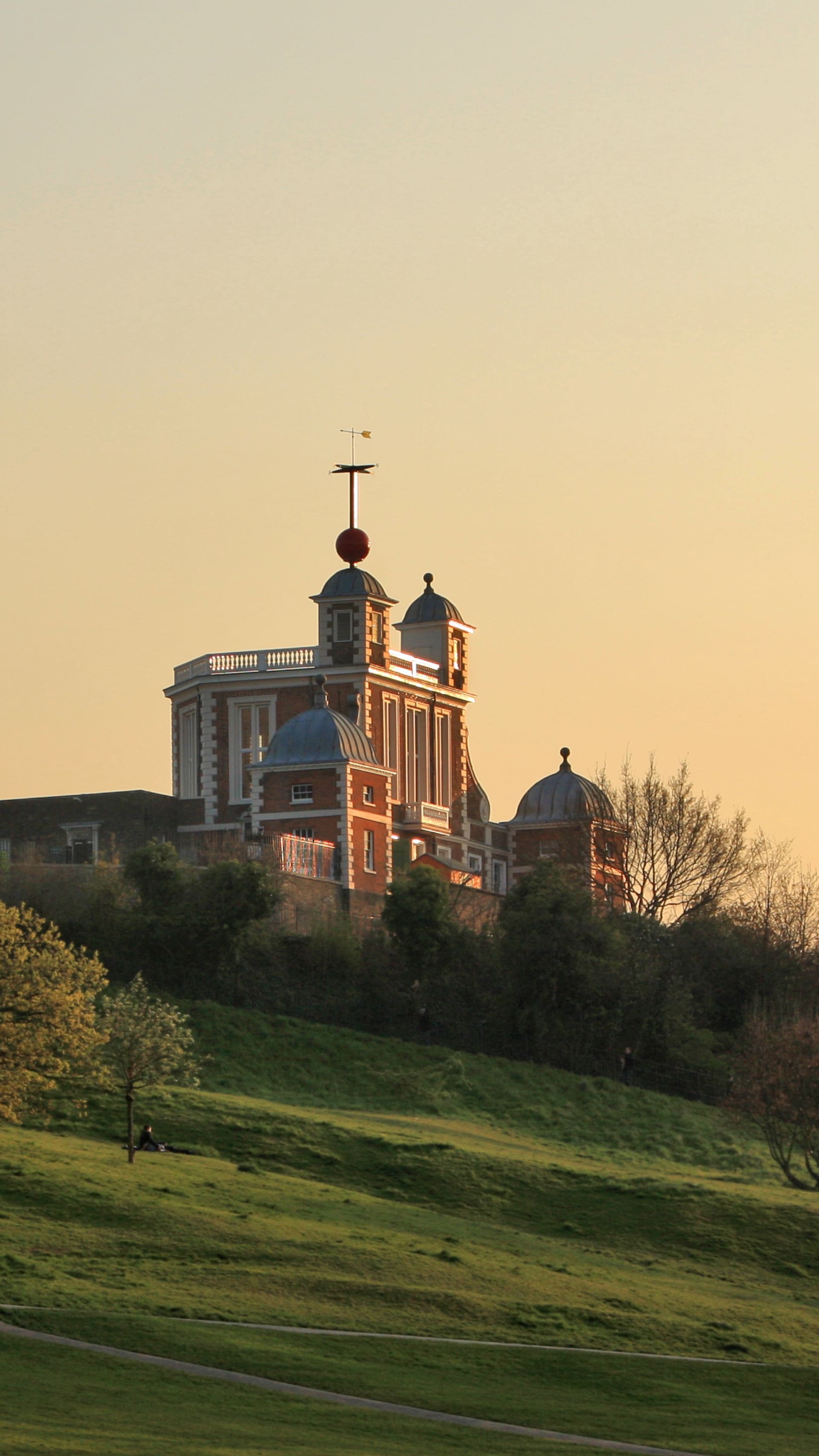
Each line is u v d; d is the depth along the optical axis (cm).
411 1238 12419
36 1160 13338
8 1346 8712
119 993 15688
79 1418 7481
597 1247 13450
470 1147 16012
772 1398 9306
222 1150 14962
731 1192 15088
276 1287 10638
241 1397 8150
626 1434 8175
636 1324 10694
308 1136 15512
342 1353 9294
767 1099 16450
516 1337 10112
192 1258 11162
